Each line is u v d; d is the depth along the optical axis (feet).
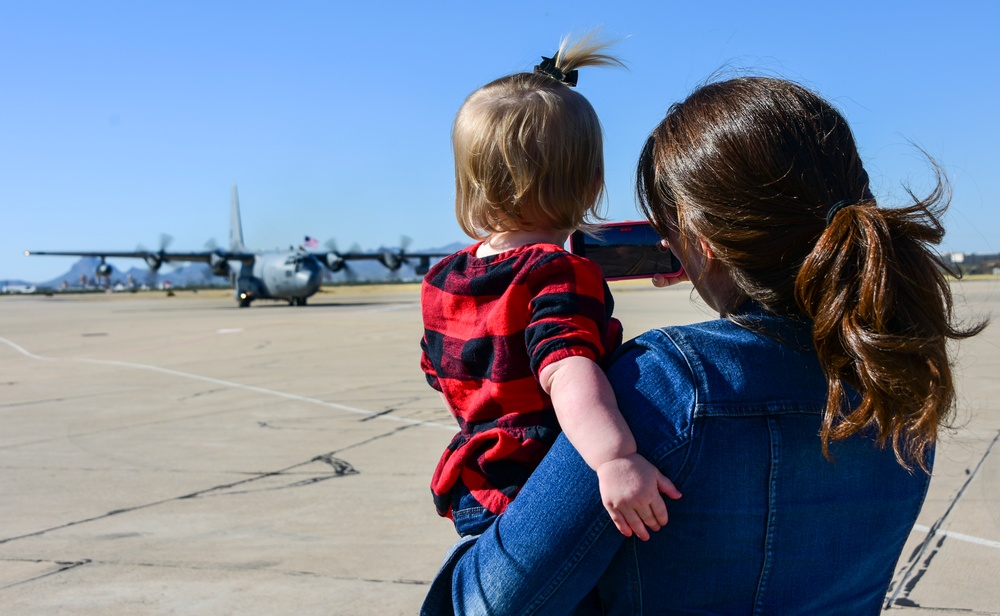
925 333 3.35
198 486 18.03
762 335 3.71
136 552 13.71
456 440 4.58
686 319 56.90
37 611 11.32
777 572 3.57
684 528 3.56
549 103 4.63
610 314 4.53
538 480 3.82
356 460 20.26
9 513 16.15
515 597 3.74
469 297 4.50
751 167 3.67
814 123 3.78
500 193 4.65
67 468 20.03
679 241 4.24
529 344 4.08
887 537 3.82
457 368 4.54
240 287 128.47
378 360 44.39
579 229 5.11
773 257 3.68
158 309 134.00
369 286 371.97
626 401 3.70
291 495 17.11
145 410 29.17
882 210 3.47
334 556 13.34
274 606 11.40
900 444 3.71
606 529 3.61
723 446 3.50
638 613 3.73
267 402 30.27
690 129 3.96
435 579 4.28
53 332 76.69
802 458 3.53
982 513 14.06
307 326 73.87
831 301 3.41
